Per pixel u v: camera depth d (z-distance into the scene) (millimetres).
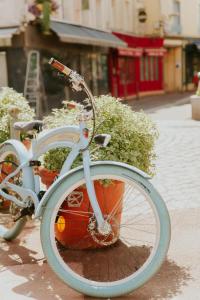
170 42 36188
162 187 6289
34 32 19578
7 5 19203
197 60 41875
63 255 3945
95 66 25656
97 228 3383
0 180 4648
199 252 4023
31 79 19266
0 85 19625
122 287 3252
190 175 6938
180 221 4824
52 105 20594
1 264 3850
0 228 4402
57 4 20328
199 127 12781
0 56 19562
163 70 37062
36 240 4355
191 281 3502
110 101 4066
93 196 3352
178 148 9320
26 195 3760
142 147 4043
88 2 25281
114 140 3900
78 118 3447
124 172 3314
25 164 3807
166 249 3256
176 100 27312
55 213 3307
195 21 39781
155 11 33500
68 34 19844
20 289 3410
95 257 3912
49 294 3338
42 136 3664
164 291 3359
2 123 5312
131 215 4957
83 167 3348
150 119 4180
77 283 3273
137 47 31625
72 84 3369
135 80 32500
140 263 3799
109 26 27703
